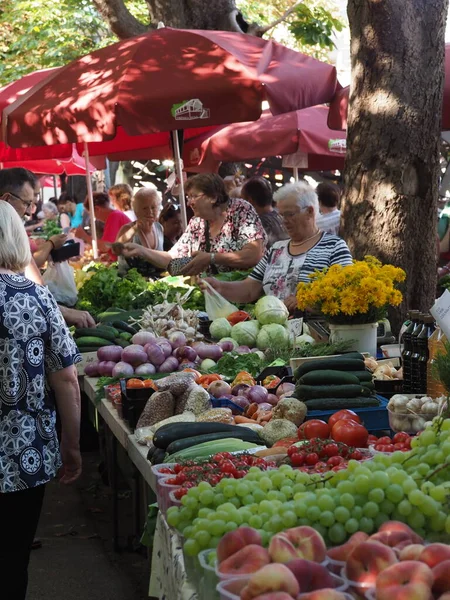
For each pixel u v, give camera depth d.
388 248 6.49
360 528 2.23
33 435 3.56
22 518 3.61
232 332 5.75
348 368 4.19
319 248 5.94
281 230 8.38
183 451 3.47
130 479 5.23
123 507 6.50
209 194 7.08
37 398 3.59
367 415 3.91
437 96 6.52
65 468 4.03
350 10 6.57
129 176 18.89
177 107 6.45
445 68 6.95
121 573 5.27
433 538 2.23
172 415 4.20
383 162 6.48
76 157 15.30
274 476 2.55
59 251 7.26
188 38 6.87
